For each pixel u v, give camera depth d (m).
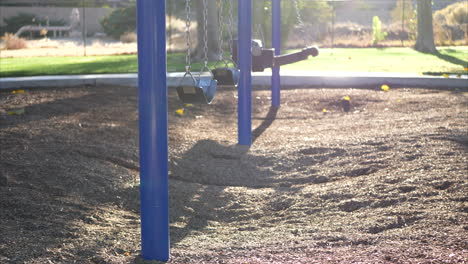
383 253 4.05
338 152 7.44
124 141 7.97
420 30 22.69
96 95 11.66
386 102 11.17
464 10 28.47
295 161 7.29
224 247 4.42
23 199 5.52
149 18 3.86
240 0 8.03
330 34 27.80
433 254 3.95
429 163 6.53
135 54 22.83
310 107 11.15
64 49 25.31
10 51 24.08
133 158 7.23
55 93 11.97
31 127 8.50
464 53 21.38
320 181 6.57
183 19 28.69
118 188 6.14
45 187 5.93
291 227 5.08
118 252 4.37
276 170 7.07
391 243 4.32
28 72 15.76
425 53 21.70
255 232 4.97
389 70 15.97
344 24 30.91
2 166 6.39
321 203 5.72
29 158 6.74
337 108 11.02
